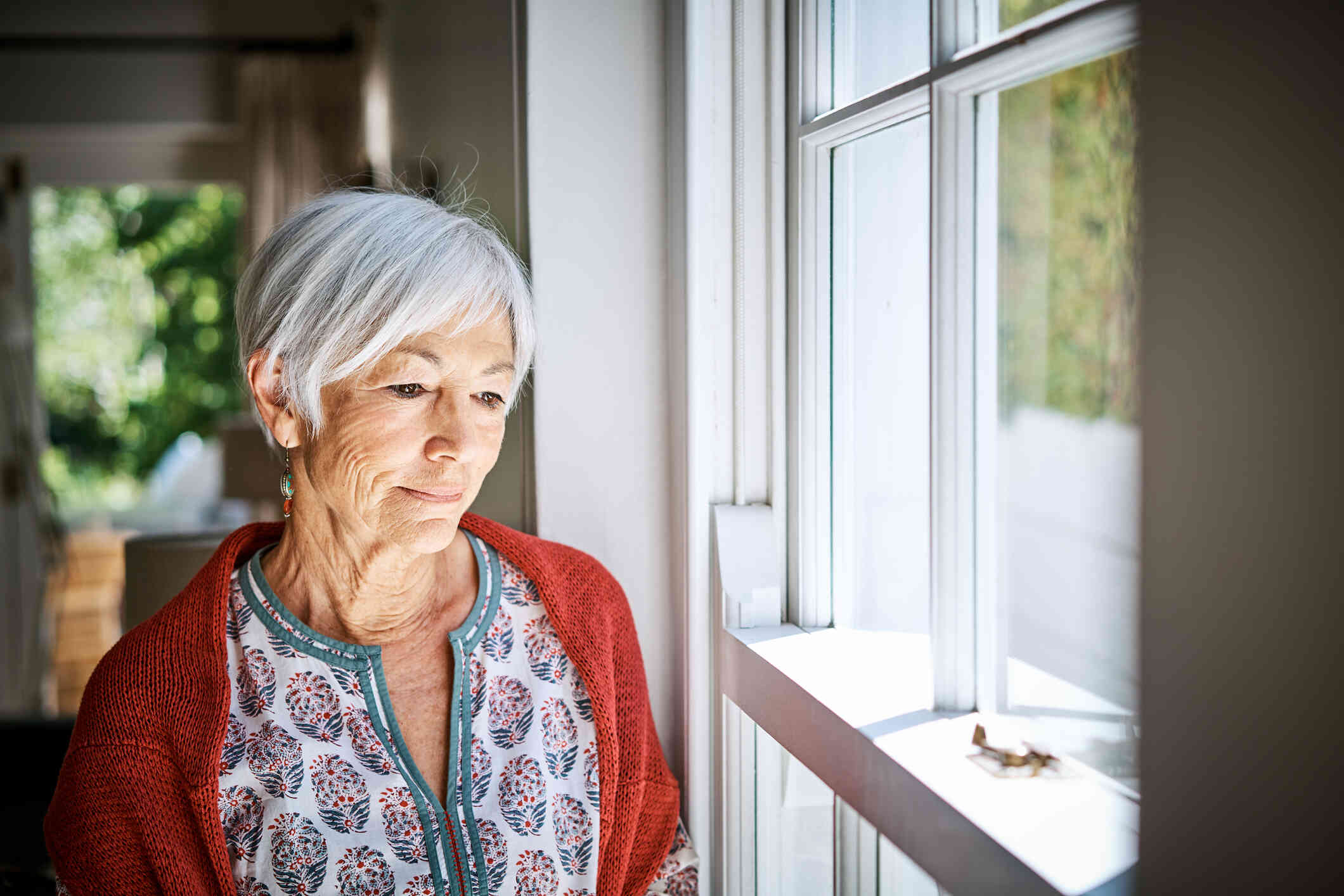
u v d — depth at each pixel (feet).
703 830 3.64
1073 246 1.93
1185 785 1.35
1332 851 1.16
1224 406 1.27
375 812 2.82
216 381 21.79
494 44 4.34
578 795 3.08
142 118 13.44
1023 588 2.17
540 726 3.08
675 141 3.69
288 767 2.80
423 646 3.07
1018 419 2.16
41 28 13.07
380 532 2.85
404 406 2.78
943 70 2.26
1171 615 1.37
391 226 2.78
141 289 20.94
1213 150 1.27
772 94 3.32
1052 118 1.98
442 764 2.97
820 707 2.64
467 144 4.93
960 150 2.25
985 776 2.12
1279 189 1.19
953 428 2.34
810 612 3.40
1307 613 1.18
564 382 3.92
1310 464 1.17
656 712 4.05
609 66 3.85
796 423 3.33
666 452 4.00
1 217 12.87
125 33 13.26
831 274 3.20
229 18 13.44
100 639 12.80
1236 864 1.28
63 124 13.26
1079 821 1.90
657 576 4.02
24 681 12.04
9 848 6.81
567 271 3.88
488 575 3.20
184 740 2.79
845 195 3.07
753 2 3.34
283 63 13.29
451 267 2.76
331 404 2.81
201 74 13.55
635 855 3.35
